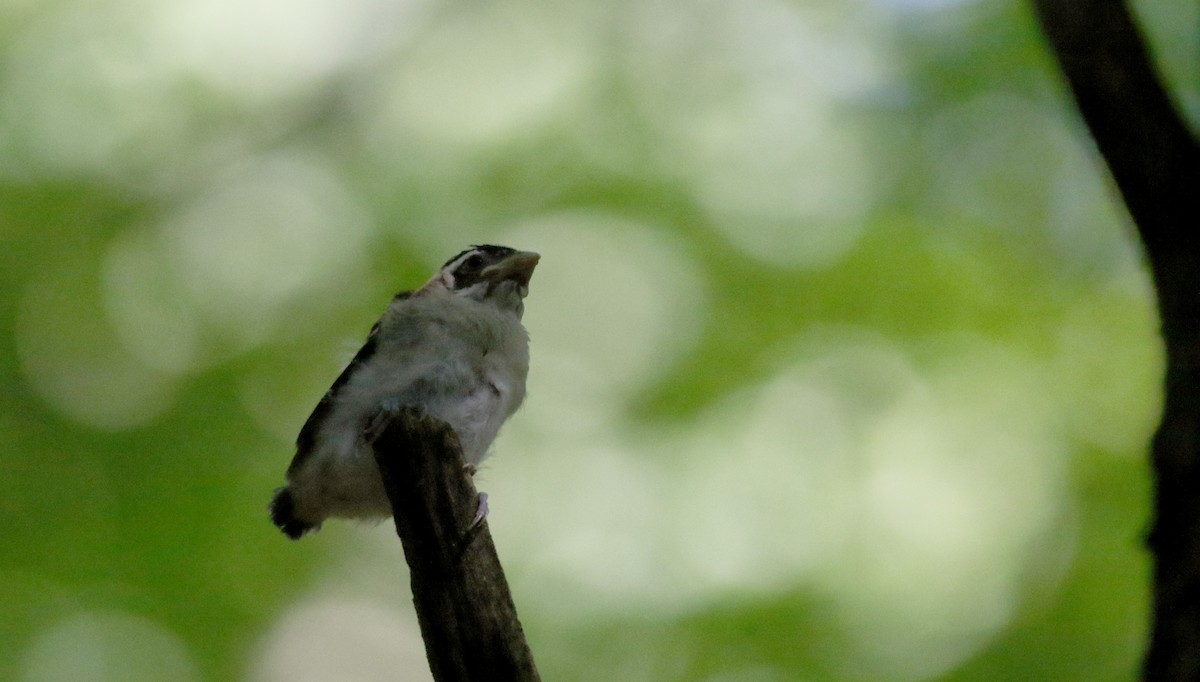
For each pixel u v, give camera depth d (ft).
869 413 44.11
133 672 39.24
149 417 44.88
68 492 43.14
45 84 52.21
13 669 38.81
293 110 55.67
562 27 56.39
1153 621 12.68
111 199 50.65
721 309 47.01
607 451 44.55
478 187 51.49
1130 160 15.03
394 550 46.83
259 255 50.42
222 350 47.09
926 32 50.90
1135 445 41.42
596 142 52.44
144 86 53.57
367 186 52.85
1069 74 15.56
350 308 47.91
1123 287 45.19
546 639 39.17
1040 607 38.65
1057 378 44.11
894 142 50.24
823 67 53.16
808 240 48.26
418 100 55.98
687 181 50.75
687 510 42.55
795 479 42.96
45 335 46.91
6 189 49.52
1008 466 42.50
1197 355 13.42
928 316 45.75
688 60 54.34
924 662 37.86
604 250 49.06
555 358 46.91
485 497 19.62
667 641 38.68
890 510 42.11
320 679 43.86
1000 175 48.49
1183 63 39.24
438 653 18.74
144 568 41.09
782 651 38.09
